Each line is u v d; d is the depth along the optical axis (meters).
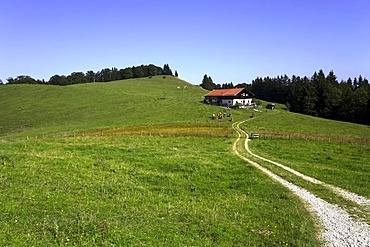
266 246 16.05
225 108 120.94
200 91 187.62
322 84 160.12
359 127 99.81
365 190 27.67
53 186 22.48
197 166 33.09
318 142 58.25
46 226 16.22
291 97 181.50
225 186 27.84
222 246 15.69
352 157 44.41
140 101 125.38
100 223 16.84
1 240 14.45
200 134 66.50
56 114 105.88
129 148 42.38
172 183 27.55
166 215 19.33
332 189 27.94
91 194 21.89
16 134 76.38
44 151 36.56
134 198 22.11
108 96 137.25
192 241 15.89
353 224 19.39
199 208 21.38
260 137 64.56
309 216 20.77
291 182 29.94
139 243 15.10
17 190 21.02
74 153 36.38
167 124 83.50
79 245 14.53
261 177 31.03
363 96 134.38
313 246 16.09
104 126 80.19
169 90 185.12
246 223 19.11
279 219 19.95
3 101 131.00
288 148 51.91
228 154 42.91
